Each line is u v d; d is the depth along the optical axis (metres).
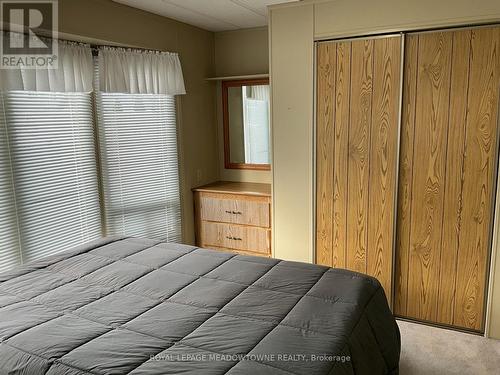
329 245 3.29
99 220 3.41
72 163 3.15
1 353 1.55
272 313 1.81
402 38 2.80
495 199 2.71
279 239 3.49
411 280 3.05
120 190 3.55
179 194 3.99
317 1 3.00
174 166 3.93
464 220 2.82
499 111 2.62
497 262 2.74
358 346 1.71
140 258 2.51
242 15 3.55
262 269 2.32
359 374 1.66
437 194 2.88
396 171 2.96
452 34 2.67
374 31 2.87
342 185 3.16
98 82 3.26
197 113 4.13
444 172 2.83
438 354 2.64
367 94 2.97
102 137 3.37
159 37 3.54
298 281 2.14
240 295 2.00
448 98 2.75
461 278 2.89
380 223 3.08
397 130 2.91
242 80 4.19
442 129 2.79
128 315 1.81
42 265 2.39
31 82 2.71
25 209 2.86
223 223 3.99
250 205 3.78
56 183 3.05
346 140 3.09
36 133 2.89
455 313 2.95
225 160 4.43
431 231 2.93
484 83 2.64
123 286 2.12
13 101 2.73
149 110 3.67
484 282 2.83
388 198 3.02
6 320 1.77
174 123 3.88
